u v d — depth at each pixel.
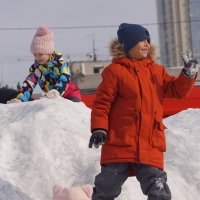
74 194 3.92
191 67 3.77
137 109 3.80
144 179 3.78
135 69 3.88
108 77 3.85
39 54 6.68
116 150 3.76
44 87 6.93
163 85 4.00
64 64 6.83
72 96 6.84
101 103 3.81
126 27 3.96
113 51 4.00
